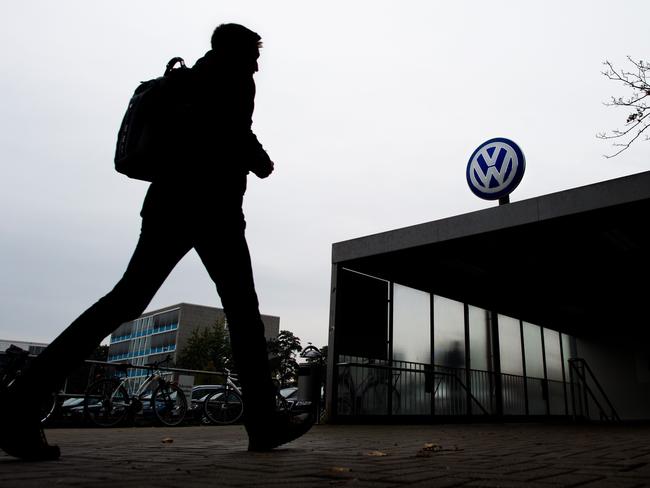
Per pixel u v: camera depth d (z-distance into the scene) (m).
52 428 7.76
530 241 8.65
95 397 8.27
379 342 9.90
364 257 9.44
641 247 9.14
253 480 1.78
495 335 12.45
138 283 2.28
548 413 13.67
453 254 9.36
